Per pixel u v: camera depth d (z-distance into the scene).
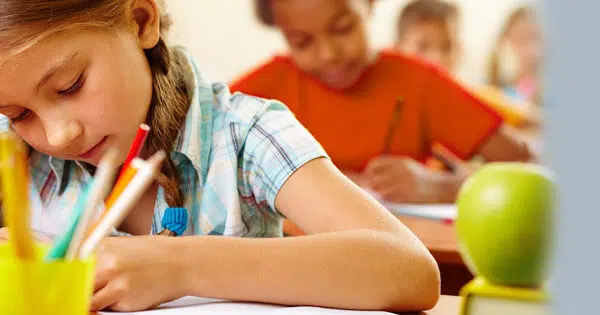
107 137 0.74
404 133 2.21
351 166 2.21
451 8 3.40
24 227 0.40
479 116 2.21
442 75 2.24
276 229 0.94
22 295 0.40
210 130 0.90
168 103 0.82
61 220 0.91
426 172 1.89
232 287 0.63
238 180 0.89
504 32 3.52
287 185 0.82
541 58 0.28
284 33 2.14
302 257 0.65
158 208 0.89
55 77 0.68
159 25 0.82
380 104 2.21
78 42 0.69
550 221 0.53
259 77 2.23
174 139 0.86
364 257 0.66
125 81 0.74
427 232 1.33
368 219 0.75
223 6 3.39
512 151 2.21
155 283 0.61
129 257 0.62
